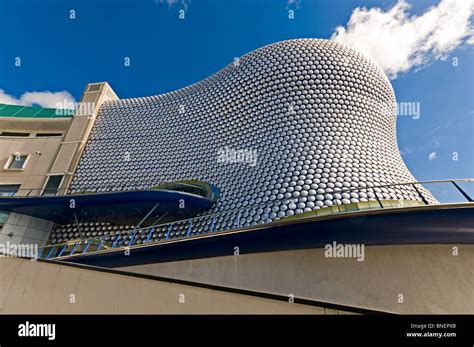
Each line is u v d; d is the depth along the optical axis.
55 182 22.97
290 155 21.81
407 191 19.98
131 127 28.73
